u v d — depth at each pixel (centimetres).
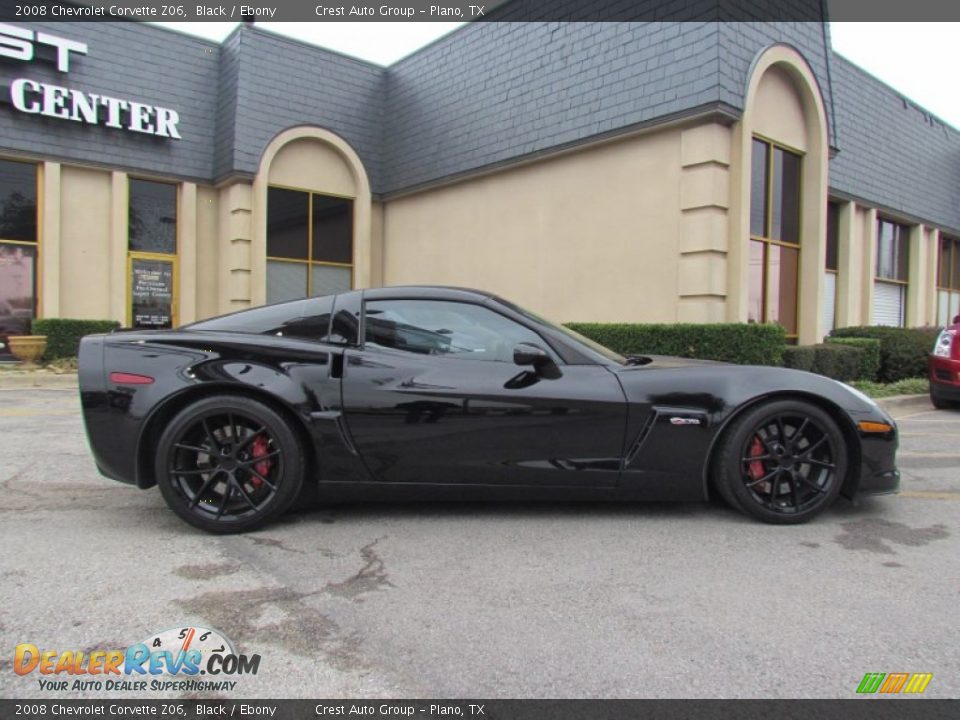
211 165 1416
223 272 1427
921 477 503
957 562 329
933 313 1811
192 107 1395
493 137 1278
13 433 638
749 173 967
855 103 1478
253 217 1380
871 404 390
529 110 1208
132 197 1351
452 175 1370
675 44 980
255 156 1366
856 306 1514
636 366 392
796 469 383
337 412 367
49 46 1212
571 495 378
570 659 239
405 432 369
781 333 898
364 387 368
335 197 1516
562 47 1155
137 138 1324
